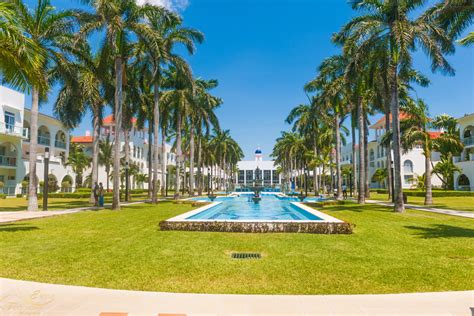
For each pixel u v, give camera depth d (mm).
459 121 41031
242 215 17266
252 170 106250
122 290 4875
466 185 40438
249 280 5371
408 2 17578
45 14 18062
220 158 61406
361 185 23406
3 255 6973
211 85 38781
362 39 18250
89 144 59844
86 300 4480
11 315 4055
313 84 31141
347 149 80812
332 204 22141
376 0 18016
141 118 31609
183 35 24656
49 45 18359
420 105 24141
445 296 4641
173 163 81375
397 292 4844
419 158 52906
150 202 25766
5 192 35281
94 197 22344
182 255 6969
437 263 6332
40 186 39656
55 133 44531
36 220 13375
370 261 6480
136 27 19391
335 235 9422
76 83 19312
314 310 4168
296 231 9805
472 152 41562
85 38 18297
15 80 9430
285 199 31812
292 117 41906
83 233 9875
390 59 18266
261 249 7551
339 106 29219
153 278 5457
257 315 4023
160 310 4164
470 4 16016
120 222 12586
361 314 4055
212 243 8211
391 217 14430
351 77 19328
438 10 16859
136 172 50562
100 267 6070
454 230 10492
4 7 9000
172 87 32125
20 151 36844
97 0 18078
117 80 19438
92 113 25391
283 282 5270
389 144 27547
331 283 5215
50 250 7461
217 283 5234
